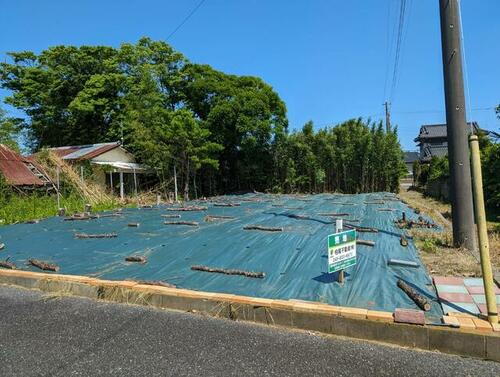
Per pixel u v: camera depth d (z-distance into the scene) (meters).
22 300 4.03
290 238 6.14
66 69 21.28
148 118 17.67
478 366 2.55
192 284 4.10
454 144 5.22
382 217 8.38
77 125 22.09
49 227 8.58
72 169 14.13
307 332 3.09
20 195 12.21
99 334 3.11
